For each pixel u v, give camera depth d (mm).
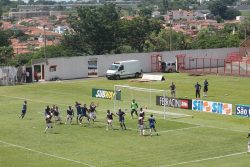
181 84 119562
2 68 125312
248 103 94625
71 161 58750
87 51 179125
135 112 83375
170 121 79875
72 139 69500
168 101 90812
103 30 178125
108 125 75438
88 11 179125
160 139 68625
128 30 181625
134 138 69438
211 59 153375
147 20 186250
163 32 189375
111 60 138375
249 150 61031
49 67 130625
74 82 125875
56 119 80125
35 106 94875
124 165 56719
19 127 77375
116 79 129875
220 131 72688
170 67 143000
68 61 133000
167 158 59344
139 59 142250
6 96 107000
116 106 93500
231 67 138750
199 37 196875
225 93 106500
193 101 87062
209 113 85750
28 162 58719
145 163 57438
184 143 66250
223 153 61125
